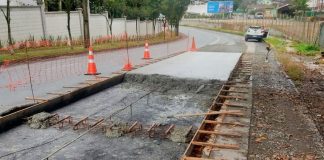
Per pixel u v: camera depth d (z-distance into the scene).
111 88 9.70
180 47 24.06
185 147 5.45
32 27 19.53
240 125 5.91
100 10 32.16
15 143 5.53
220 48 22.58
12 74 11.04
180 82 9.89
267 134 5.50
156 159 5.01
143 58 15.88
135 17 35.91
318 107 7.43
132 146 5.46
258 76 10.92
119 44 24.14
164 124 6.62
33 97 7.68
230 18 76.75
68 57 16.23
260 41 31.91
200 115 7.04
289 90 8.89
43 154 5.14
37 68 12.41
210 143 5.08
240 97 7.89
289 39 31.84
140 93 9.16
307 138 5.35
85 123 6.51
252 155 4.70
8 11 15.61
